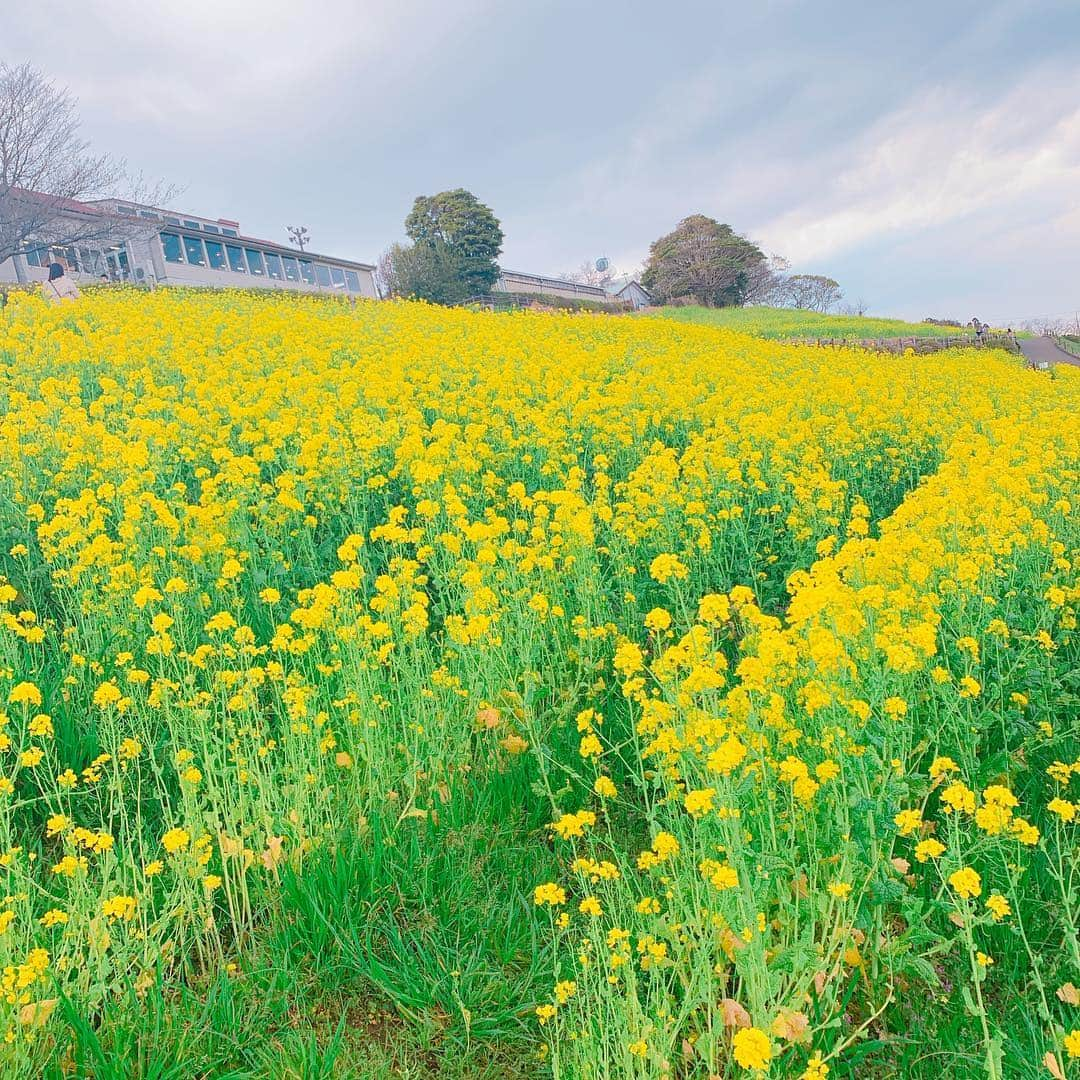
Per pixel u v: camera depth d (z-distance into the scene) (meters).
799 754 3.20
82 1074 2.33
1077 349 36.44
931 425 9.90
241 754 3.45
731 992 2.70
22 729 3.12
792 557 5.80
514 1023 2.67
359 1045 2.60
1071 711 4.01
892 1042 2.53
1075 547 5.72
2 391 8.68
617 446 8.34
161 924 2.72
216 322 14.99
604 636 4.55
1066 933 2.41
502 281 62.47
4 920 2.37
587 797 3.62
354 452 6.86
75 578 4.57
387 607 4.13
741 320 42.88
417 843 3.23
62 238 28.05
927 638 3.17
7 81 24.97
